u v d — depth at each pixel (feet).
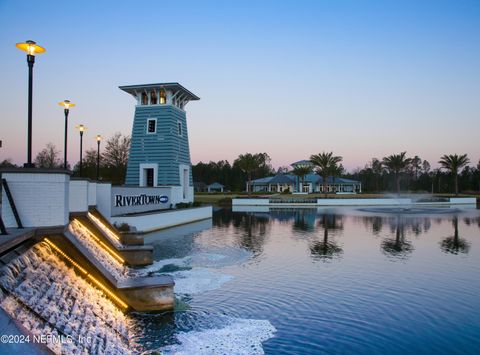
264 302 47.85
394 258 73.72
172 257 74.08
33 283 33.81
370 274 61.21
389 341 37.40
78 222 64.34
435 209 204.33
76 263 44.62
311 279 58.29
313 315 43.75
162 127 138.62
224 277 59.21
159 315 43.45
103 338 34.27
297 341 37.22
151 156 139.03
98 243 65.57
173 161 138.21
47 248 42.91
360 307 46.24
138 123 141.08
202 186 416.87
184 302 47.80
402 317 43.29
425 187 421.59
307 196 280.92
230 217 159.02
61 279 38.91
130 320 41.83
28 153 42.55
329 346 36.32
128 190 103.19
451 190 402.11
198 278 58.49
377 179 428.97
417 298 49.65
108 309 41.11
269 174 500.74
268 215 168.55
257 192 343.67
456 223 133.59
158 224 110.93
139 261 67.46
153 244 88.53
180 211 126.82
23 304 29.55
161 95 142.92
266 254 77.30
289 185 348.38
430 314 44.21
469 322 42.01
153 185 138.62
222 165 473.26
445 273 62.13
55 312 32.37
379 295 50.67
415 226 124.77
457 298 49.67
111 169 232.32
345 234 106.01
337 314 44.04
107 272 45.62
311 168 314.55
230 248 83.76
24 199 41.73
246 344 36.47
